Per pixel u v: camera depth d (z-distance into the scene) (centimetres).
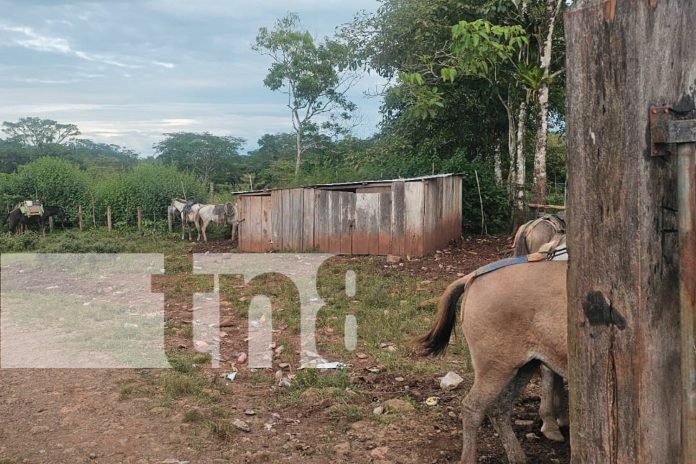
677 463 329
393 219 1580
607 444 332
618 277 321
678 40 306
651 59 303
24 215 2486
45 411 625
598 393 334
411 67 1862
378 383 680
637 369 317
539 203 1529
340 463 502
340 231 1669
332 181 2122
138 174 2708
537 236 720
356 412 590
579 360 342
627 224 315
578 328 342
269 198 1808
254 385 690
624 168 314
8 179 2875
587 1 320
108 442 548
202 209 2191
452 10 1791
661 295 317
